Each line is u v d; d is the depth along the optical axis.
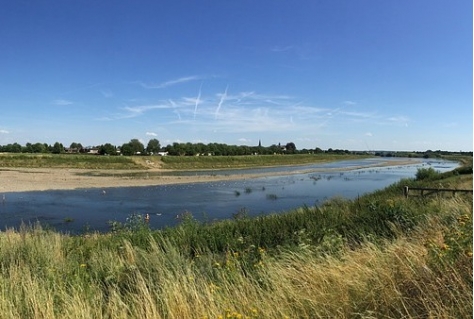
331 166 96.06
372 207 10.46
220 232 9.75
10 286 5.11
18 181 41.19
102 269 6.29
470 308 3.03
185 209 25.33
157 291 4.81
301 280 4.50
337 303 3.70
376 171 75.38
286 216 11.70
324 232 8.46
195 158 83.75
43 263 6.66
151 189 37.91
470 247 3.85
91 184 40.69
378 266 4.21
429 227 7.16
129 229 12.34
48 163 66.12
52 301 4.49
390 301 3.47
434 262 3.74
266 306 3.92
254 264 6.10
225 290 4.59
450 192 15.38
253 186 41.97
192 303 4.19
